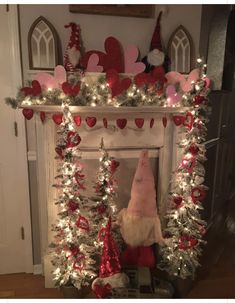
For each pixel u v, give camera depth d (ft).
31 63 5.60
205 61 6.93
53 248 6.22
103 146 5.87
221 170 10.02
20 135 6.05
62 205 5.62
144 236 6.27
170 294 5.87
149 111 5.83
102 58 5.77
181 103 5.77
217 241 8.52
